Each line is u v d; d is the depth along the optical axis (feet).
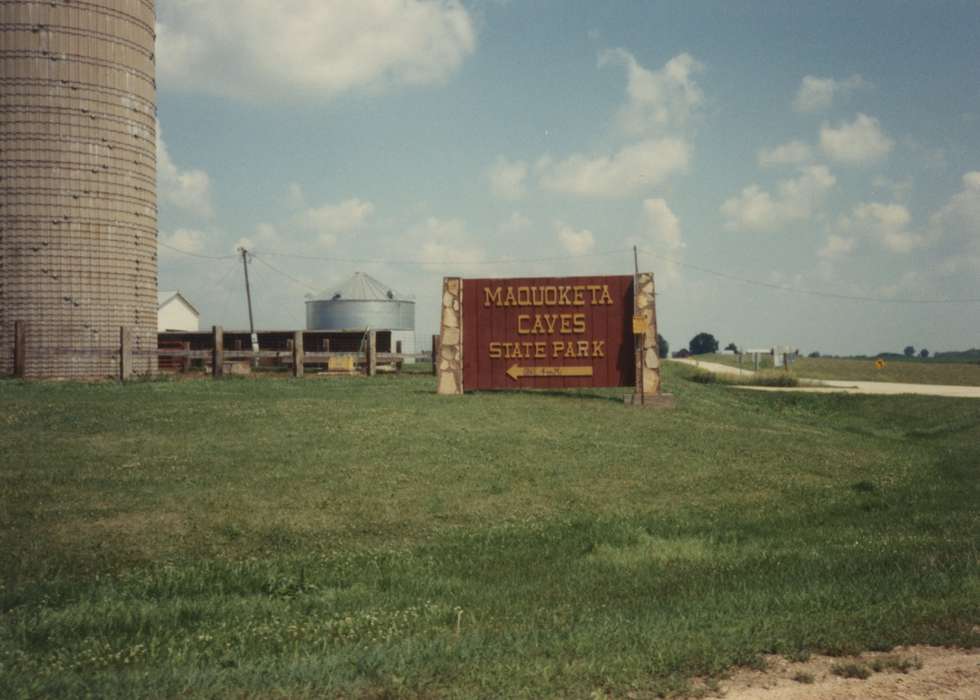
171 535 32.99
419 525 36.52
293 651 21.83
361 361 106.32
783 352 189.78
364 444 49.62
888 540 35.19
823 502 43.86
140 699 17.75
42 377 107.04
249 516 35.68
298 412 58.95
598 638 22.08
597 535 35.68
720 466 50.65
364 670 19.57
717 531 37.04
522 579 29.68
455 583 28.84
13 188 107.04
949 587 27.30
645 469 48.37
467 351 77.82
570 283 77.87
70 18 108.47
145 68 116.47
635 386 77.25
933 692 18.63
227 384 79.82
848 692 18.66
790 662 20.70
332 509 37.52
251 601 26.50
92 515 34.47
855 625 23.09
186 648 21.84
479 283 77.92
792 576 29.55
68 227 108.99
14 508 34.71
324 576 29.14
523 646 21.61
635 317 74.74
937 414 95.35
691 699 18.25
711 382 147.54
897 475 52.42
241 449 46.93
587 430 58.85
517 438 54.24
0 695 17.51
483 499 40.88
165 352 87.97
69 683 18.58
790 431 69.15
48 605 25.43
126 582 27.84
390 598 26.94
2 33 106.01
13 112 106.73
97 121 110.52
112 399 63.93
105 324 111.55
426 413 61.16
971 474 54.44
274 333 153.69
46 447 45.62
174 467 42.34
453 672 19.40
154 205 119.85
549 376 77.87
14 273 107.34
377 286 249.75
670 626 23.18
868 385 153.48
